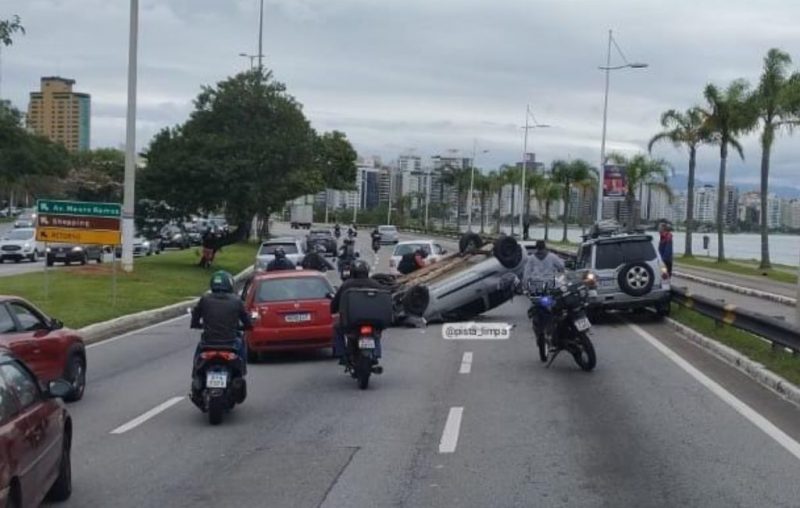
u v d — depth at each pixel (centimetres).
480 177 10738
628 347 1769
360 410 1187
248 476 862
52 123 17538
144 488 827
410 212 15438
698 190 11625
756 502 753
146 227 4425
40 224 2623
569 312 1502
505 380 1409
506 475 847
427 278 2308
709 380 1375
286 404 1242
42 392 742
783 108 4212
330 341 1678
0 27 1731
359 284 1380
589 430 1037
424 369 1540
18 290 2805
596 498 770
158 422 1135
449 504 759
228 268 4366
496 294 2297
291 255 3488
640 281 2164
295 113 4453
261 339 1642
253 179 4241
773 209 11806
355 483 830
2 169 6888
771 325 1500
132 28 3503
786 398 1223
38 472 675
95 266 3953
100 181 10806
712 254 7350
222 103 4334
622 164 6444
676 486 802
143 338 2083
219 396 1104
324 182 9738
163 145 4316
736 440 978
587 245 2258
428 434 1030
